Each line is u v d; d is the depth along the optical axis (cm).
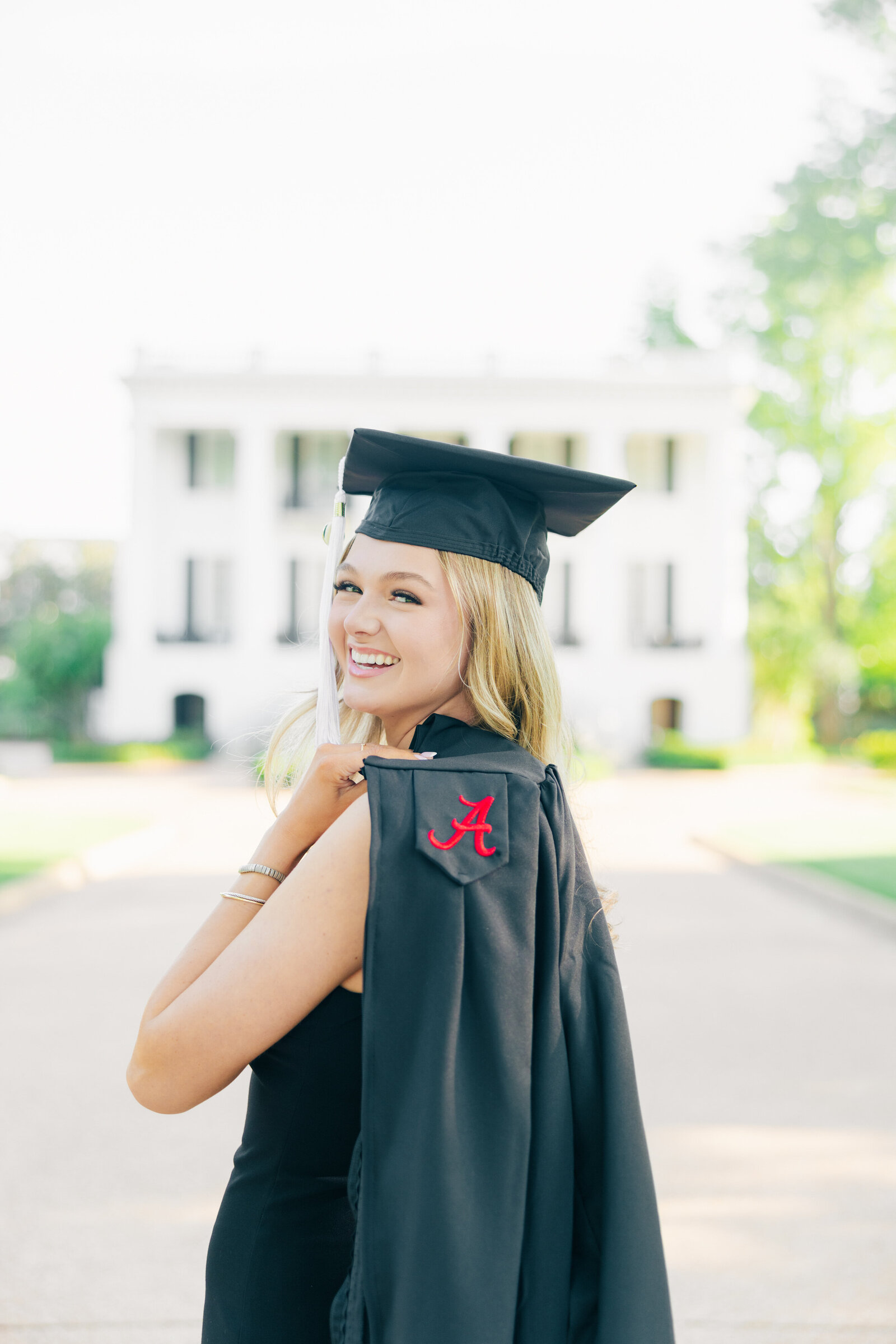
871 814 2041
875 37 1516
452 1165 99
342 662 139
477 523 132
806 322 3669
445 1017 101
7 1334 309
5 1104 511
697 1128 480
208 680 3900
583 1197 116
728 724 3916
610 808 2189
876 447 4078
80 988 722
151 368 3897
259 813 2008
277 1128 120
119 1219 389
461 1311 97
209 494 4056
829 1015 669
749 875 1277
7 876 1116
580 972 119
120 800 2312
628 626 4056
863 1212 395
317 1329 121
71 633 4519
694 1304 330
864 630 4325
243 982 108
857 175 1691
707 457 3962
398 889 104
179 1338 308
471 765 114
